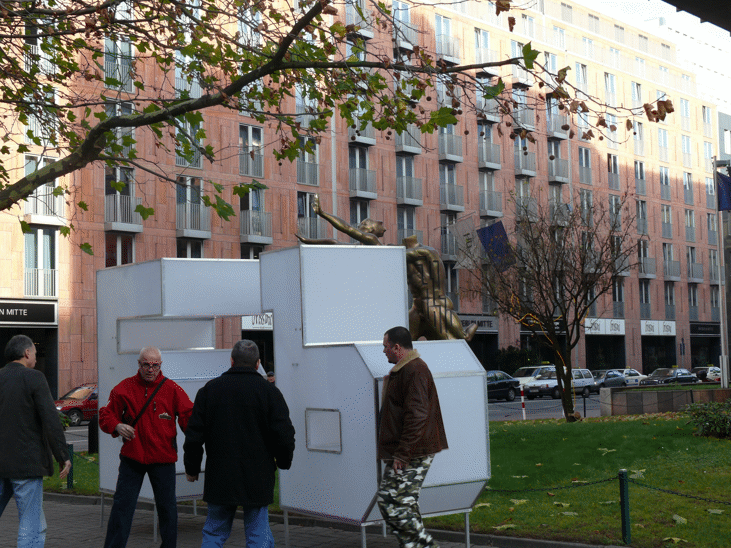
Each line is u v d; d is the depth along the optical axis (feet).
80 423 99.19
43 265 106.42
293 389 27.81
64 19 31.35
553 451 44.39
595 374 157.99
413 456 21.30
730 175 98.84
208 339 35.09
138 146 112.27
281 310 28.50
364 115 30.96
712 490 31.76
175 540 23.97
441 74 26.96
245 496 20.38
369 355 25.11
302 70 32.22
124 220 111.96
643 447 44.37
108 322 33.42
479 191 159.33
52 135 36.06
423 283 39.50
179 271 31.37
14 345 23.35
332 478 25.93
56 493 40.09
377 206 141.79
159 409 23.99
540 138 169.78
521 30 168.86
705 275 217.77
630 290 192.54
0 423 22.50
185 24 30.40
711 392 81.51
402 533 21.42
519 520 28.14
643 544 24.43
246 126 124.06
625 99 195.93
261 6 31.48
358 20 115.44
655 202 201.46
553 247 82.64
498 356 158.10
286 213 128.36
